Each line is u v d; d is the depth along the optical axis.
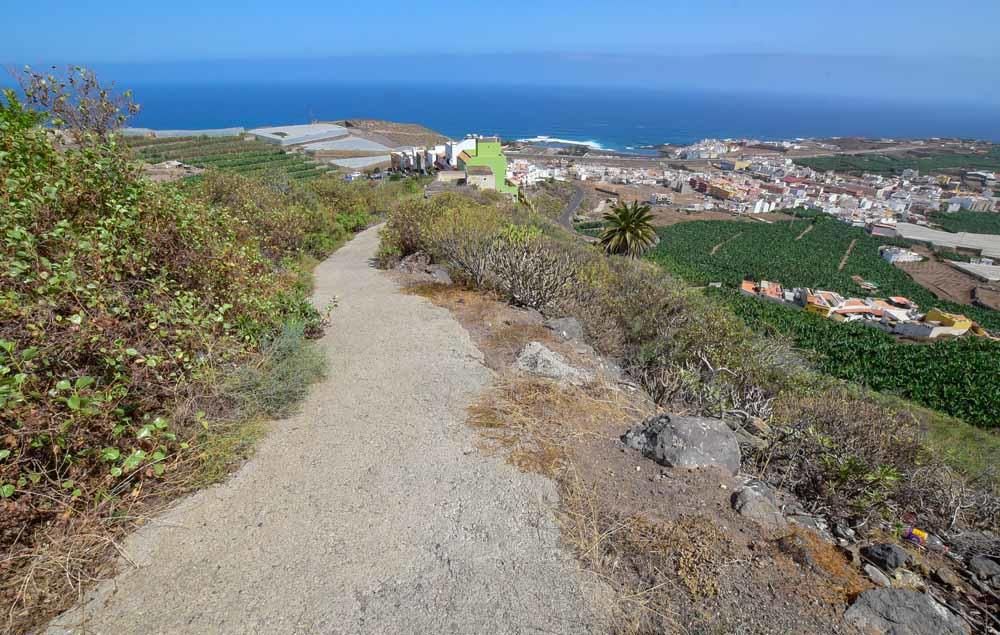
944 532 2.92
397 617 2.08
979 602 2.30
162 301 3.33
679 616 2.06
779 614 2.06
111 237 3.22
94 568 2.19
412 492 2.85
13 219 2.84
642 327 6.30
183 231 3.98
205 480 2.81
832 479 3.06
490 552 2.43
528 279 6.43
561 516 2.67
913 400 14.95
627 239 23.89
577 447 3.33
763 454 3.48
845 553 2.50
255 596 2.14
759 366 5.50
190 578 2.21
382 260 9.47
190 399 3.08
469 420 3.64
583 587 2.23
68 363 2.53
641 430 3.40
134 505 2.55
